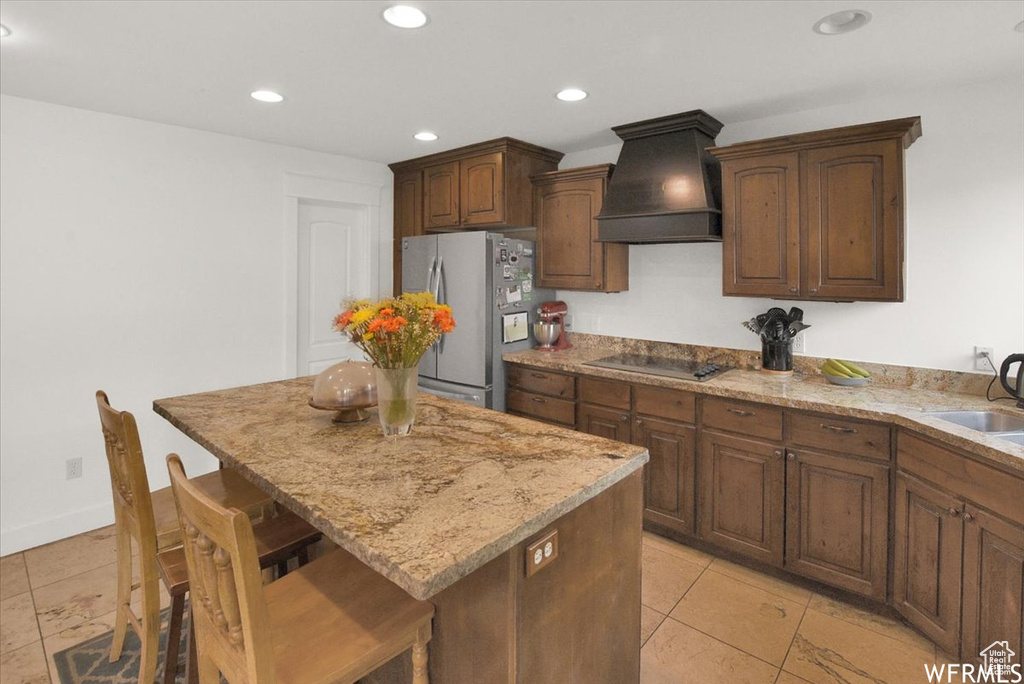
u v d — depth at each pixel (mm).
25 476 2865
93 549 2879
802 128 2904
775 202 2705
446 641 1322
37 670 1980
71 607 2369
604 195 3410
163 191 3221
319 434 1776
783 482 2512
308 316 3990
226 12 1882
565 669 1382
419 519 1179
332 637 1189
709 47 2131
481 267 3510
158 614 1705
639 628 1682
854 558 2344
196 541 1144
